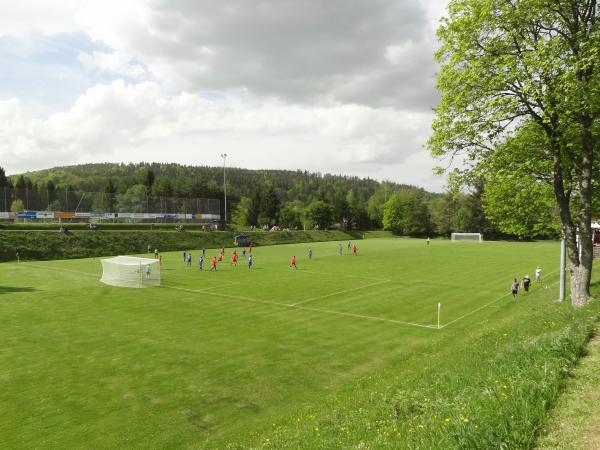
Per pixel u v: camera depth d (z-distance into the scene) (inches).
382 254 3056.1
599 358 423.2
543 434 293.9
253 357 827.4
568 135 776.3
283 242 4281.5
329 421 458.9
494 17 772.6
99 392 660.1
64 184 7160.4
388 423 382.6
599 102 694.5
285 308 1263.5
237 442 501.0
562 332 505.4
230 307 1267.2
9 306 1235.9
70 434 538.6
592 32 708.0
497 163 842.8
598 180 871.7
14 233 2719.0
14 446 510.6
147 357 815.7
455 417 327.3
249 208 6102.4
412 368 671.1
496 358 503.8
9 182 5615.2
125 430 549.6
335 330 1029.8
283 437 447.5
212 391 670.5
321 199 6717.5
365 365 791.1
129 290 1519.4
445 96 867.4
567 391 356.8
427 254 3056.1
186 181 7253.9
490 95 823.1
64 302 1299.2
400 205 6102.4
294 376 734.5
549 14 756.0
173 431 547.5
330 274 1991.9
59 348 860.6
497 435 285.4
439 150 917.2
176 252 3147.1
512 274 2009.1
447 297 1454.2
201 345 894.4
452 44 848.9
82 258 2738.7
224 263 2426.2
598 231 2112.5
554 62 686.5
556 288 1268.5
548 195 922.7
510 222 1050.1
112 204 4097.0
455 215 5521.7
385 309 1267.2
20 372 733.9
